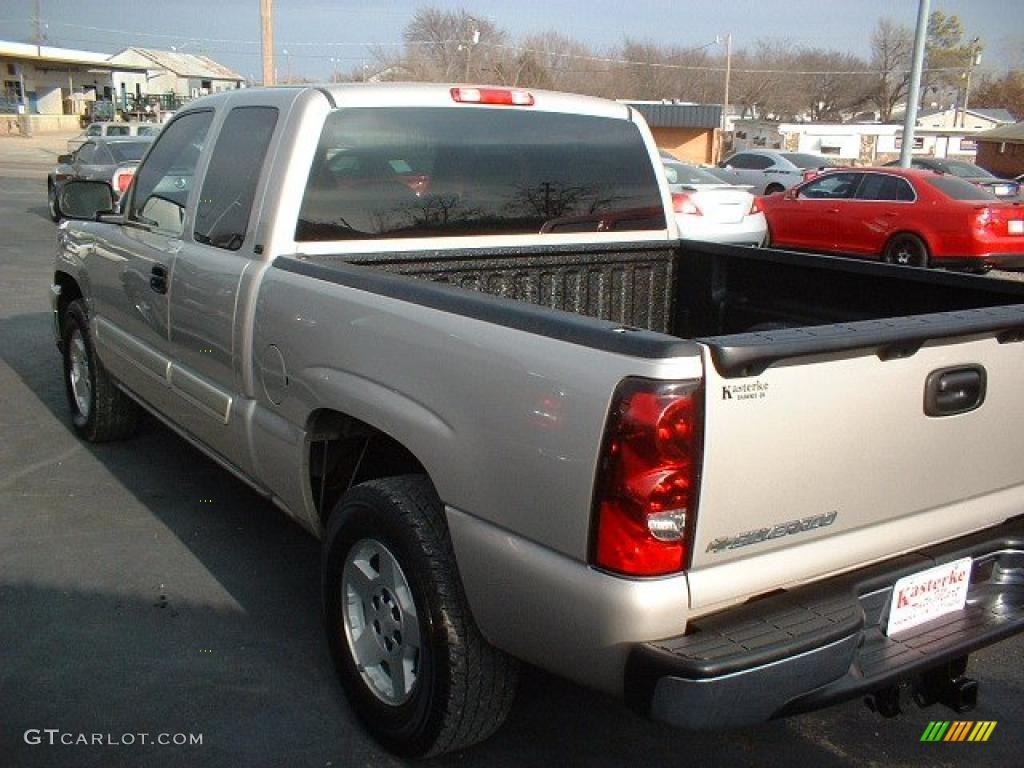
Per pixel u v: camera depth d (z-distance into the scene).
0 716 3.27
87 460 5.64
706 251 4.61
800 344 2.34
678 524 2.32
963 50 91.62
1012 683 3.68
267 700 3.41
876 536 2.70
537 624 2.55
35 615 3.91
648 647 2.35
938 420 2.71
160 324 4.44
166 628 3.84
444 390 2.74
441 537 2.85
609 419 2.32
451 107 3.97
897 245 14.27
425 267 3.95
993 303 3.61
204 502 5.07
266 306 3.54
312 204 3.67
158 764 3.05
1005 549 3.00
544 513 2.49
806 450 2.47
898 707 2.90
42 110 67.81
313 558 4.48
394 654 3.06
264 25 25.31
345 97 3.73
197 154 4.34
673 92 81.38
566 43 74.50
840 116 91.56
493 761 3.13
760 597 2.55
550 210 4.31
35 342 8.59
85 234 5.39
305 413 3.36
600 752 3.20
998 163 43.78
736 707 2.34
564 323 2.49
